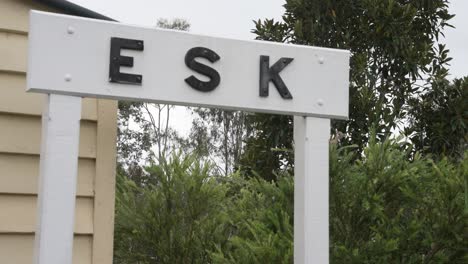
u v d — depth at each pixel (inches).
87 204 120.0
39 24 102.4
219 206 233.5
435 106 343.3
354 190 190.9
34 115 118.4
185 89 108.7
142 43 107.0
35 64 101.3
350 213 191.3
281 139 337.4
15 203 115.6
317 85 117.7
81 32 104.2
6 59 117.4
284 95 115.0
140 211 228.8
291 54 116.6
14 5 119.7
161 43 108.3
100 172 121.1
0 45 117.6
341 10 347.6
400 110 339.6
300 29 342.3
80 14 123.3
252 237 213.8
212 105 110.3
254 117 350.3
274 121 335.9
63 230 99.3
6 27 118.3
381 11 338.6
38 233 100.2
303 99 116.5
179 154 234.8
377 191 190.5
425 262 183.9
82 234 118.3
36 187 117.3
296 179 119.0
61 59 102.7
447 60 344.8
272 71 114.6
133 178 684.1
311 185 115.7
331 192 191.3
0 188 114.3
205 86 109.8
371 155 192.5
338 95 118.9
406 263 186.7
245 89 112.7
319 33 348.2
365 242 189.5
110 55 105.0
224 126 926.4
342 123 326.0
